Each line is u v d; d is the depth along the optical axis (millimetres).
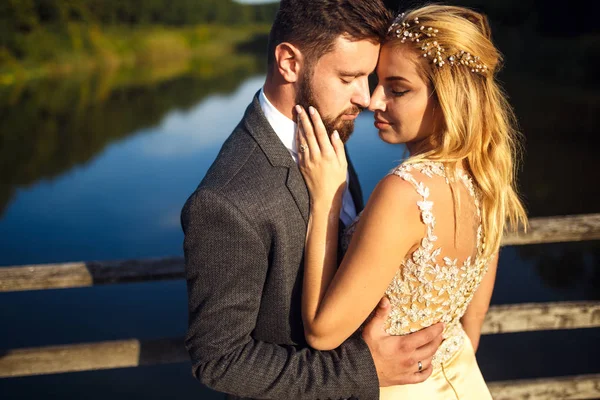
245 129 1518
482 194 1485
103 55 43750
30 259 6273
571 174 8180
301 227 1465
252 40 70625
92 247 6590
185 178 9688
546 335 4387
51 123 17141
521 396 2342
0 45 32125
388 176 1381
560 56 18703
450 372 1569
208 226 1373
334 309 1375
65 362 2160
